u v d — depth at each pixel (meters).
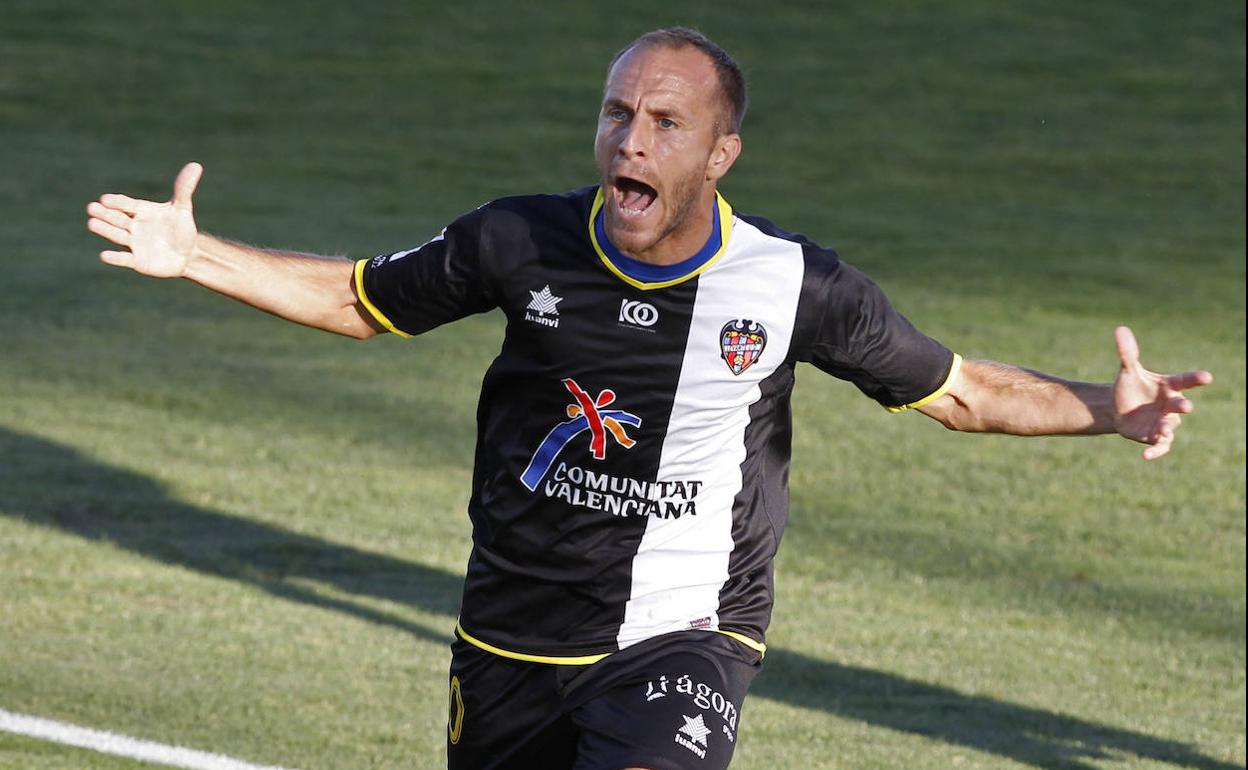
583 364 12.16
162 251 12.46
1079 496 34.34
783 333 12.23
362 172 66.06
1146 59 81.88
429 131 72.19
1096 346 45.72
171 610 24.55
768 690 22.92
